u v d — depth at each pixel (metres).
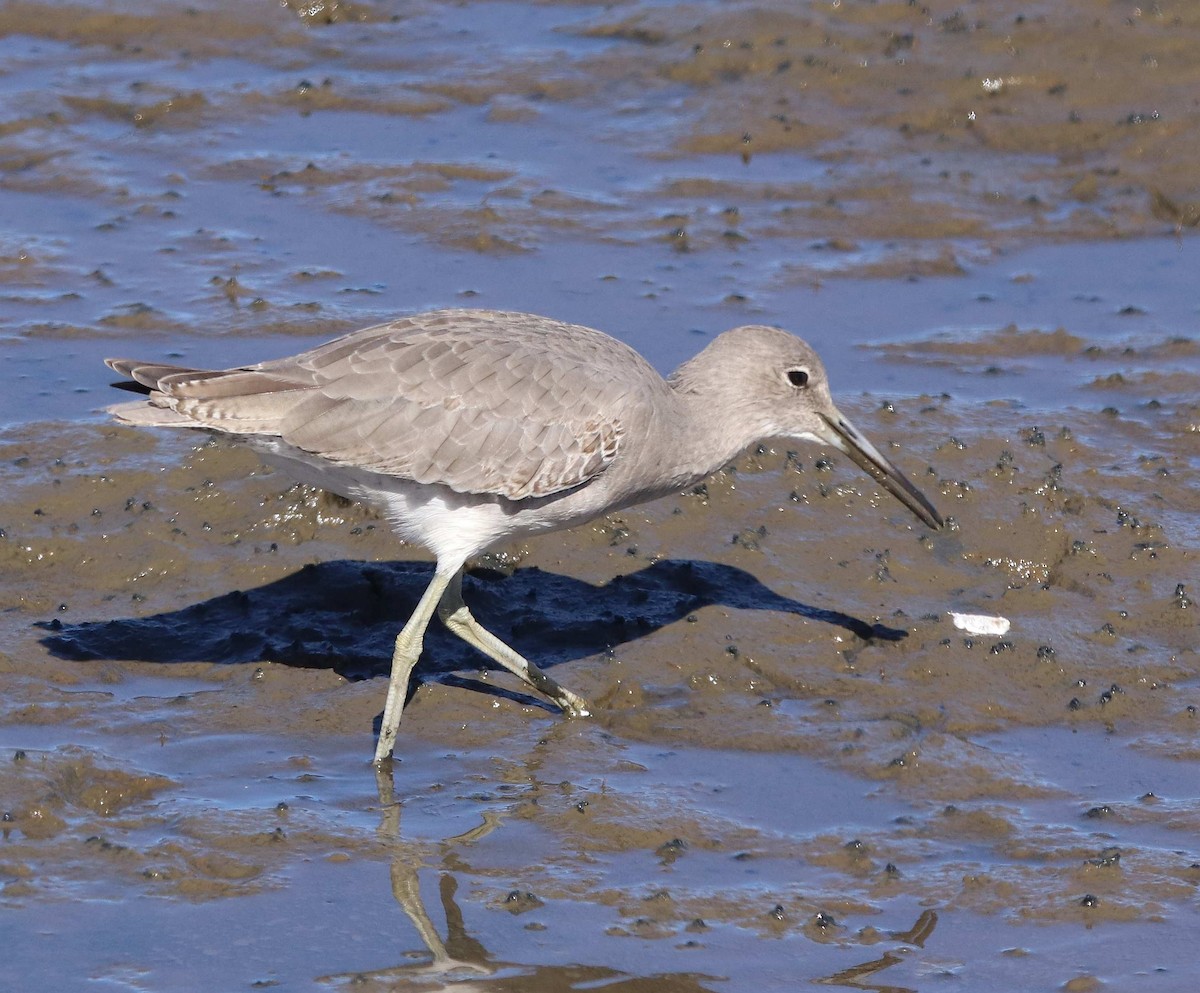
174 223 19.47
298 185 20.44
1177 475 15.18
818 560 13.98
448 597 12.20
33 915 9.80
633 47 23.75
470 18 25.08
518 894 10.09
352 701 12.10
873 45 23.02
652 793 11.20
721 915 10.02
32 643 12.56
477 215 19.66
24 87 22.38
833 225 20.09
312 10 24.78
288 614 13.16
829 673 12.65
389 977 9.45
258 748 11.59
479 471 11.55
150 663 12.51
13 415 15.42
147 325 17.17
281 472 13.35
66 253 18.67
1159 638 13.16
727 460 12.80
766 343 12.67
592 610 13.36
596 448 11.77
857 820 10.98
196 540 13.86
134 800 10.94
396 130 21.92
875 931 9.90
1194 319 18.27
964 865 10.51
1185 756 11.71
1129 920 9.98
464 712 12.10
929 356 17.38
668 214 20.09
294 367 11.55
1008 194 20.80
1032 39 22.91
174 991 9.25
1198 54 22.62
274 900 10.04
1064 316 18.30
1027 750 11.83
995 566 13.99
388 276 18.41
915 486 13.70
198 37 24.05
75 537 13.73
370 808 10.99
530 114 22.34
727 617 13.16
